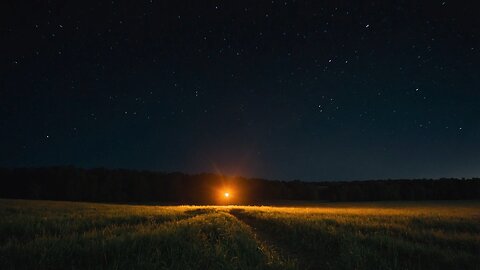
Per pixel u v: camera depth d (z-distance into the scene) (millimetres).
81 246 10508
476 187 92312
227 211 34781
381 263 10141
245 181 102312
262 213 29141
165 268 8773
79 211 26656
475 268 9914
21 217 18828
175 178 93438
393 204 71875
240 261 9969
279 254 12367
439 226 19828
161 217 22094
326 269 10445
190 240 12117
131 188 86750
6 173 80312
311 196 96750
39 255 9344
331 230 16000
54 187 79125
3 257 8969
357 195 94375
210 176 97750
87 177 84250
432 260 10812
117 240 11047
